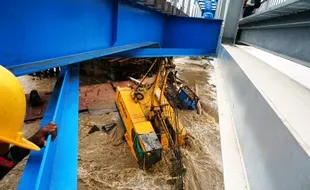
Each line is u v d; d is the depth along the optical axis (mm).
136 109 7016
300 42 3410
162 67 7328
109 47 3777
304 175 1685
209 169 6742
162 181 6113
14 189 5227
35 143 1325
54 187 1219
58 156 1440
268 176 2412
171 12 6539
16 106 1083
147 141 6074
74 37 2518
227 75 9148
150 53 5129
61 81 2693
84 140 7352
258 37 6734
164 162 6582
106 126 7926
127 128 6980
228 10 10562
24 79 12039
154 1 4715
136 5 4629
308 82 5816
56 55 2203
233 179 3217
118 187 5840
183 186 6102
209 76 15961
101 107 9344
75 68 3148
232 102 6379
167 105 7570
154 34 6266
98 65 12875
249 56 8430
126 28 4289
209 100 11367
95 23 3072
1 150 1104
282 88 3869
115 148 7133
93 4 2922
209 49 6355
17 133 1116
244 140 3785
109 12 3555
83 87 11398
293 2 2934
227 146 4062
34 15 1818
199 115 9719
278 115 2576
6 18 1563
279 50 4453
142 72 13656
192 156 7188
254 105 3744
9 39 1611
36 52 1903
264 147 2760
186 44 6898
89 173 6152
